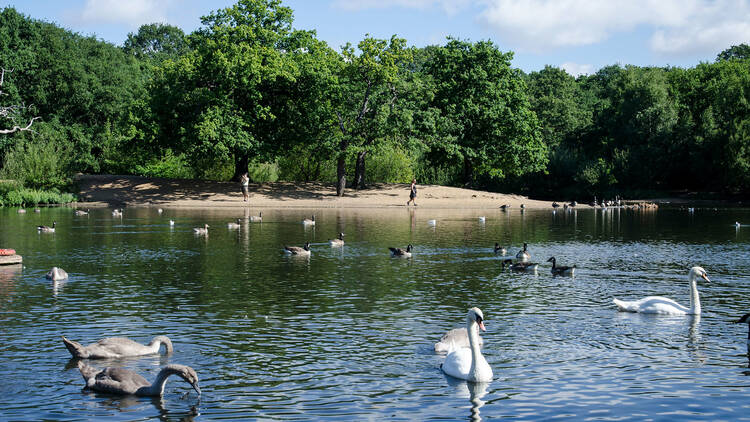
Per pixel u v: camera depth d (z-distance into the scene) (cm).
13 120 9006
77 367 1602
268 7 8406
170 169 10012
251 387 1461
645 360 1662
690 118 11194
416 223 5766
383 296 2462
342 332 1928
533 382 1495
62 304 2284
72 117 10100
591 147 12875
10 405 1352
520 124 9156
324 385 1474
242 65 7656
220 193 8475
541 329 1972
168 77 8031
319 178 10294
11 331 1923
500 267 3206
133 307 2242
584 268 3178
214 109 7738
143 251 3700
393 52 8244
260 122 8412
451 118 8988
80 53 10406
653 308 2181
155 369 1589
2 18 9519
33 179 8244
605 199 10600
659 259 3500
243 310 2208
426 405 1352
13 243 4025
